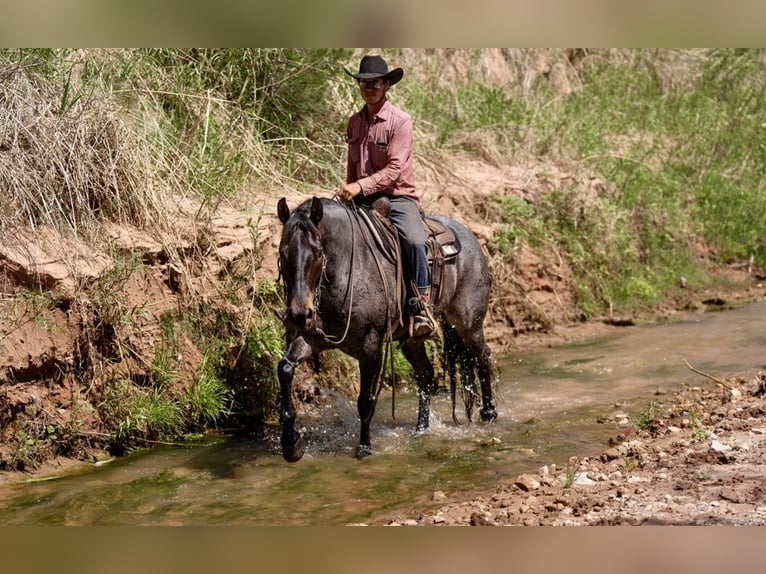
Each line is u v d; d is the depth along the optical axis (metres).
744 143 17.08
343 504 6.26
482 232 11.34
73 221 7.90
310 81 11.68
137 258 8.02
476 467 7.00
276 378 8.39
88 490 6.64
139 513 6.16
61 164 8.04
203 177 9.45
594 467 6.61
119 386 7.67
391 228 7.25
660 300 12.99
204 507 6.26
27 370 7.23
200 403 7.93
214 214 8.98
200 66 10.88
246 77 11.38
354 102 12.05
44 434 7.25
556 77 16.89
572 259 12.38
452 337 8.21
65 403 7.44
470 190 12.04
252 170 10.23
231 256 8.69
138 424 7.59
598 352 10.70
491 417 8.23
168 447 7.69
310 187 10.70
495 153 13.37
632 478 6.18
